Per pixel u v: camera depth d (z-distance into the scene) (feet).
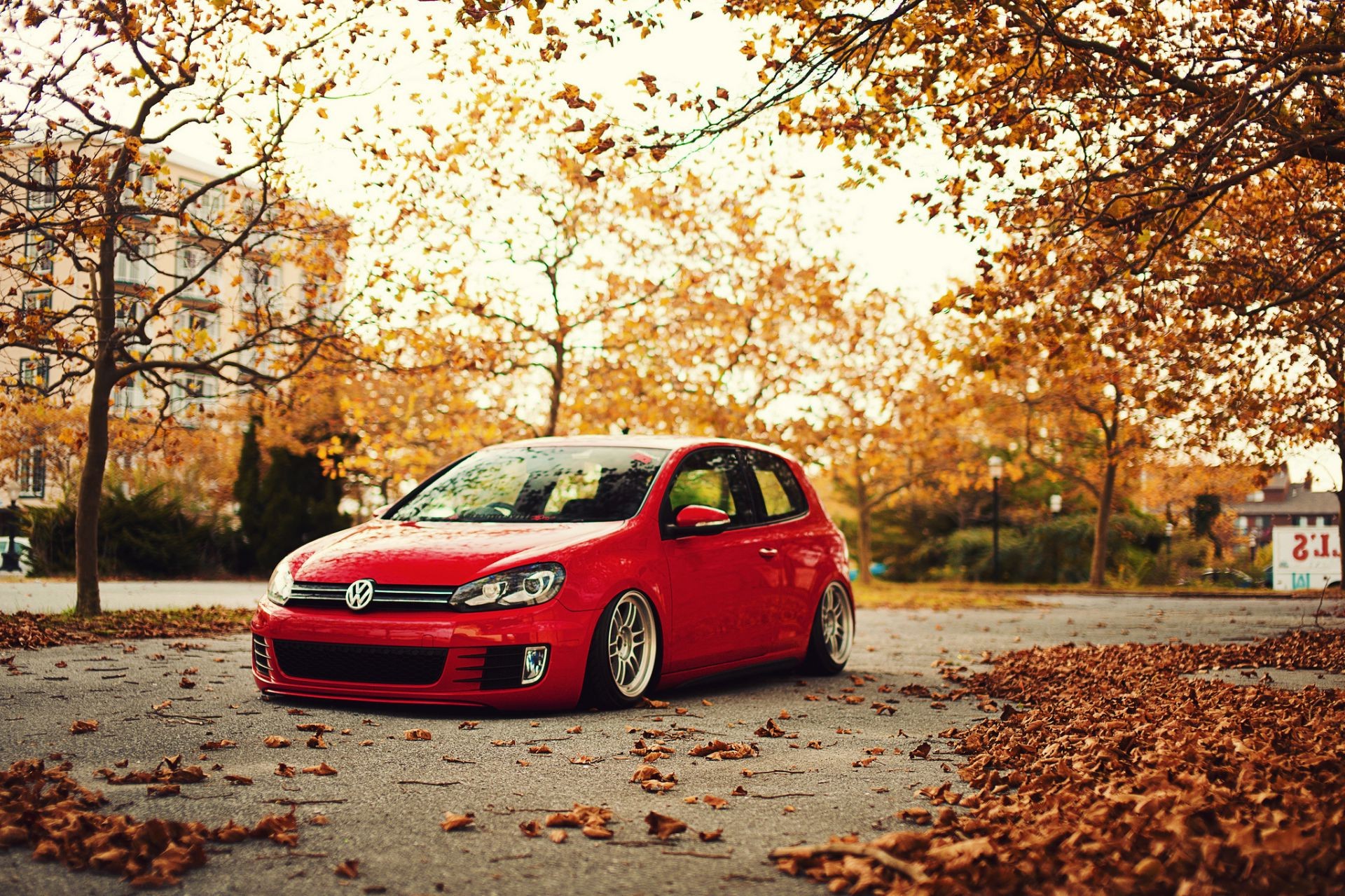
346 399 56.34
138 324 34.68
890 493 114.21
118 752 15.31
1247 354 34.06
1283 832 10.25
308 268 38.37
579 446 25.02
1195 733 16.05
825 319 68.69
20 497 81.15
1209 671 26.78
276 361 39.58
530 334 54.44
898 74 24.71
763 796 13.67
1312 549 81.92
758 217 58.49
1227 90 23.70
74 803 12.05
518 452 25.21
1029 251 26.71
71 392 35.63
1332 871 9.65
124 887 9.95
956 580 130.21
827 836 11.79
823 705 22.24
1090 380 44.32
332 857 10.82
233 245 34.37
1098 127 26.08
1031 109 25.26
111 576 75.66
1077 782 13.41
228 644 30.60
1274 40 25.66
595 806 12.80
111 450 79.61
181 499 83.30
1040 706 22.12
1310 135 24.86
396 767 14.83
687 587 22.49
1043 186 26.18
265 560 84.17
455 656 18.78
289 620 19.66
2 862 10.50
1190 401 35.96
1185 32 26.23
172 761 14.42
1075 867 9.98
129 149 27.68
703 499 24.31
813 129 24.64
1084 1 25.43
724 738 17.81
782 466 28.30
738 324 60.34
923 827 12.18
